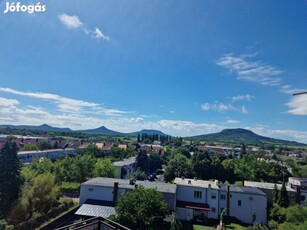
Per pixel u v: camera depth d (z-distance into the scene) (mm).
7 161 33219
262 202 40062
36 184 33688
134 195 28062
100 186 37156
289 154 156625
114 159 79875
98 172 53438
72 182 54594
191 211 38156
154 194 28578
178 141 187000
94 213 31578
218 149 148750
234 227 35969
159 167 86938
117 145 115938
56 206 36312
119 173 61000
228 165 69375
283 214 38531
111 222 9711
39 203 33219
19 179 33906
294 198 46938
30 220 29219
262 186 50219
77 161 52938
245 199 40312
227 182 65000
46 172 40281
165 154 105375
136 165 76188
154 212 26984
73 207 37906
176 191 39219
